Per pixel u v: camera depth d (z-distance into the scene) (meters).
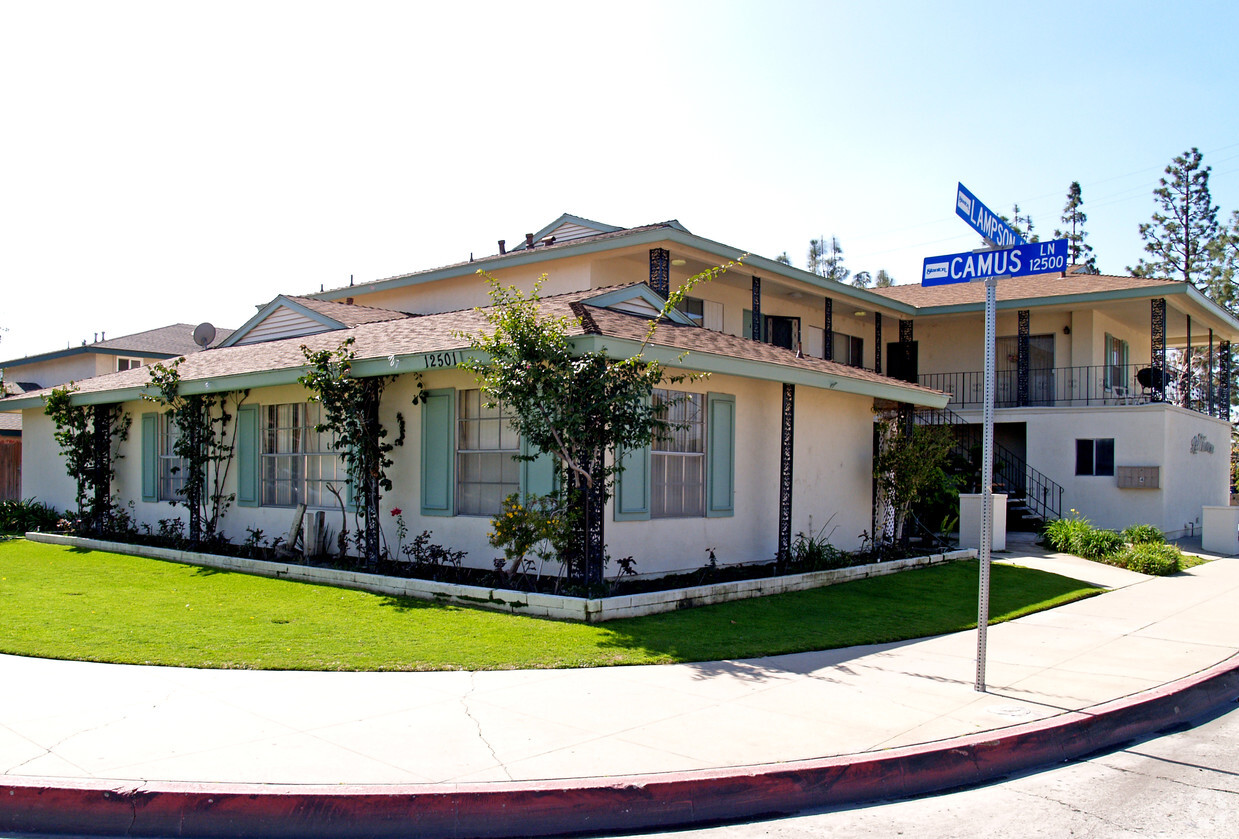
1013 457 24.11
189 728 5.82
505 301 10.66
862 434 16.33
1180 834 4.82
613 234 16.53
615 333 10.33
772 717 6.32
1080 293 23.44
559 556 10.35
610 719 6.19
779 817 5.08
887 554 15.27
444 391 12.34
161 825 4.68
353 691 6.75
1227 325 27.22
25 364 35.84
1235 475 40.62
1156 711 7.02
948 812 5.15
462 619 9.40
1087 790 5.53
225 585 11.59
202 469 16.16
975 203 7.08
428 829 4.73
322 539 13.41
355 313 17.73
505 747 5.56
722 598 10.84
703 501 12.63
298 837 4.66
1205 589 13.43
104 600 10.36
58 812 4.73
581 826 4.85
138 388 16.11
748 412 13.41
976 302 24.73
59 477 20.75
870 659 8.27
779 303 22.23
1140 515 21.91
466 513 12.22
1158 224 42.66
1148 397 25.30
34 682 6.83
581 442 10.05
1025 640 9.39
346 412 12.54
